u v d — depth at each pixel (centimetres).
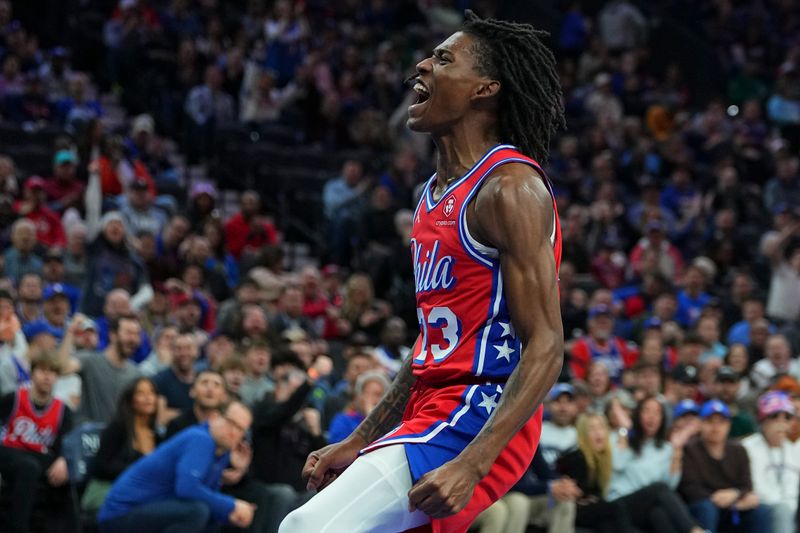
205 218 1531
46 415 909
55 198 1477
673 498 1017
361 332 1365
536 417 400
